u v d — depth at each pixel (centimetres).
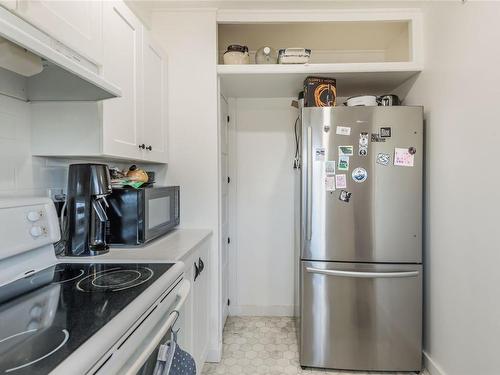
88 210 131
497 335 129
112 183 150
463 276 151
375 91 241
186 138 202
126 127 144
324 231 183
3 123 114
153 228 160
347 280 183
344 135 181
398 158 180
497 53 128
